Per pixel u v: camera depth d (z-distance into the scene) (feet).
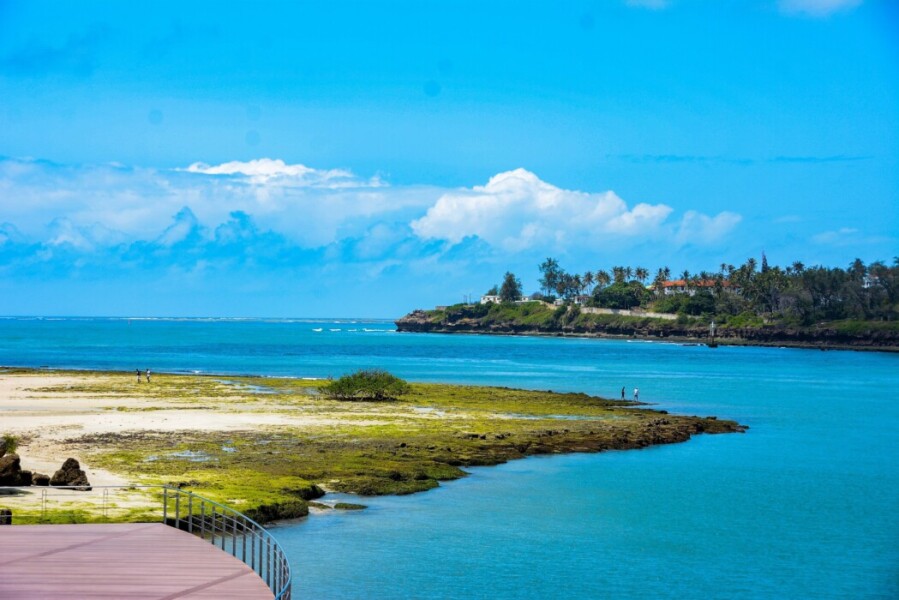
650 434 241.55
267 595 73.36
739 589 112.47
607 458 210.18
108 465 167.94
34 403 281.95
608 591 110.32
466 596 106.63
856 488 176.35
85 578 77.82
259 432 222.89
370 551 123.54
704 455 217.36
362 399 315.37
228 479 155.43
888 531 142.00
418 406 298.56
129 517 115.96
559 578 114.62
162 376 407.64
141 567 81.76
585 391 399.03
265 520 136.46
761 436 256.32
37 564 82.69
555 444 221.87
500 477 182.19
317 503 150.51
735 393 400.47
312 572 112.98
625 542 132.98
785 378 501.56
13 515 113.19
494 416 276.82
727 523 145.69
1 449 137.08
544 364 599.16
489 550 126.21
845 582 116.37
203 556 86.22
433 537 132.05
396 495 161.27
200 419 247.09
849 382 476.95
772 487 176.35
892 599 109.81
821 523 146.72
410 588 108.58
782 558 126.21
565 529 139.54
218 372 469.98
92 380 374.22
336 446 203.21
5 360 550.77
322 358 630.74
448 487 170.40
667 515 150.71
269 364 551.59
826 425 284.61
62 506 121.08
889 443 242.37
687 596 109.29
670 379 479.00
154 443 199.82
